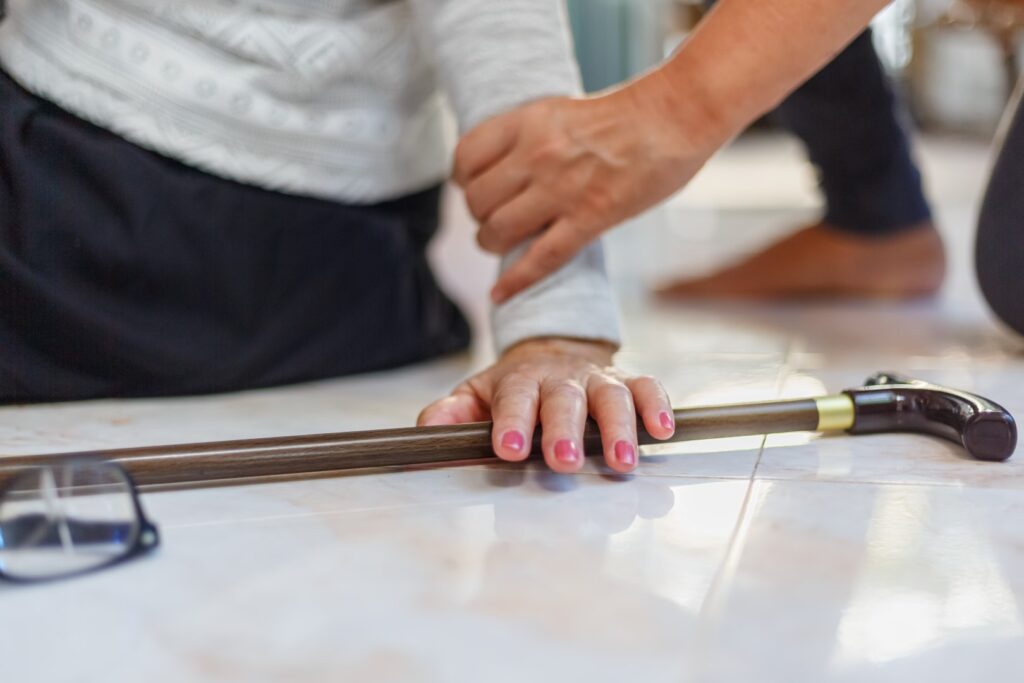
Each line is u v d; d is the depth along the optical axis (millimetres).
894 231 1560
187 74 955
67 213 912
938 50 5262
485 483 709
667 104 852
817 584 535
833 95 1454
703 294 1662
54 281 917
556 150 878
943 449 773
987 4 1882
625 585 536
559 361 820
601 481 711
